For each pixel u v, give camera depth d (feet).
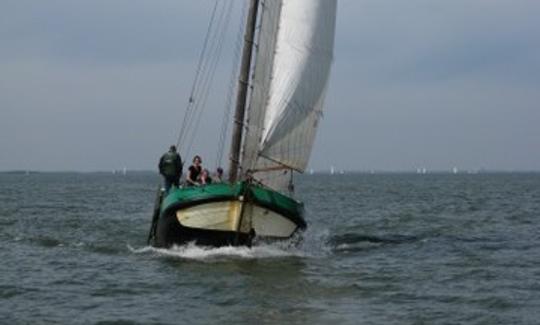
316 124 113.91
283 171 113.39
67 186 565.53
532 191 444.14
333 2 112.98
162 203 114.52
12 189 469.57
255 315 76.28
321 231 168.86
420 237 156.56
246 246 109.29
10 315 76.64
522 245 139.85
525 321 75.00
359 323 73.41
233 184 106.73
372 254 123.85
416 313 77.97
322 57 112.78
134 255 119.14
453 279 98.89
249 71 111.55
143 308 79.77
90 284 93.61
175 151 118.73
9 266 108.78
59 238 147.43
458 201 320.09
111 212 231.30
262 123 110.42
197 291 88.07
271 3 110.73
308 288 90.58
